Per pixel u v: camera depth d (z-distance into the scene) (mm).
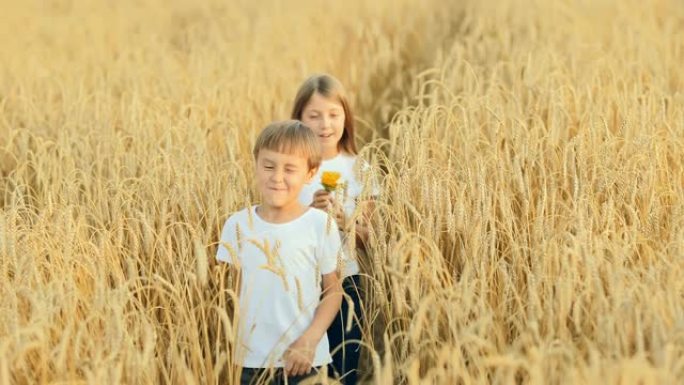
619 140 6742
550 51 10102
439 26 14055
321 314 5027
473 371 4723
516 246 5500
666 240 5773
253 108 9727
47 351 4719
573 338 4992
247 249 5180
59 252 5516
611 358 4324
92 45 14273
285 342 5059
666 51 10719
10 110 10195
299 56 12477
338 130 6297
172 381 5020
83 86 10562
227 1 18328
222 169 7141
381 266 5500
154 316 5402
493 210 5953
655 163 6410
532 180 6609
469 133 7324
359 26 12445
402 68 12523
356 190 6207
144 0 19156
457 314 4875
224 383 5488
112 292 4914
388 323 5297
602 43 11711
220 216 6254
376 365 4391
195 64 11961
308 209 5270
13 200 6039
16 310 4688
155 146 7496
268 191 5086
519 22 13102
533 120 7723
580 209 5559
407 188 5973
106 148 7832
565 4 14289
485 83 10281
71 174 7059
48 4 19484
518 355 4500
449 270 5898
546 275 5039
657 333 4246
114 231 6137
